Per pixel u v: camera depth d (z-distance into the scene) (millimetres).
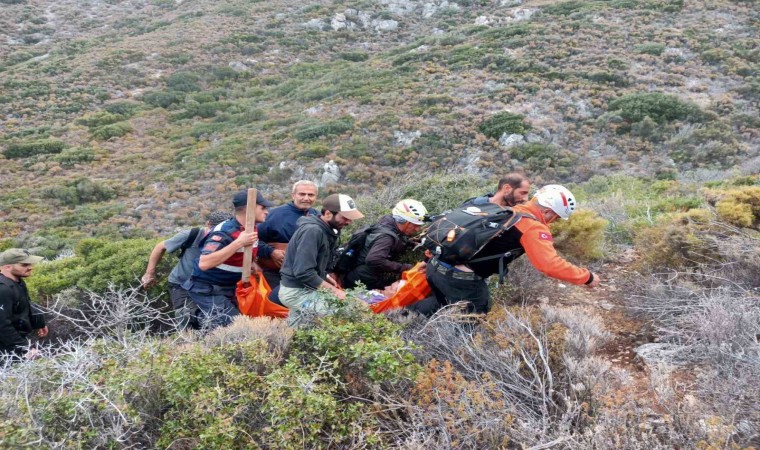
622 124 24000
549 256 3217
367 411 2715
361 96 31172
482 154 23266
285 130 28688
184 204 23406
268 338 3258
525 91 27969
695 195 8148
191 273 4652
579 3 39031
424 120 26328
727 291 3674
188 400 2664
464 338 3227
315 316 3395
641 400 2695
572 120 25297
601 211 7363
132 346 3127
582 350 3074
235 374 2777
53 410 2574
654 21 34000
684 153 21656
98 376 2760
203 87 40938
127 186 25609
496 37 35844
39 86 39562
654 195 10406
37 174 27734
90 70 41969
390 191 7133
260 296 4031
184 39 47250
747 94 25438
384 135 25609
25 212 23250
